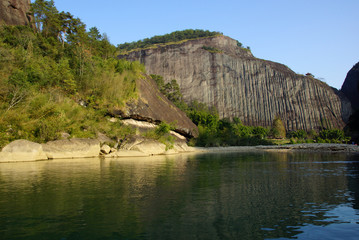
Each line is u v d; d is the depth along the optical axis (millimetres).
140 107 37312
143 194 8836
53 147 21938
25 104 23766
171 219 6297
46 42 42750
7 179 11586
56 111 25500
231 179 12125
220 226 5859
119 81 36156
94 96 33406
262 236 5309
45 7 48219
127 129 32719
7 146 19141
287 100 156375
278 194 9016
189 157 27562
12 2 54188
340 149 45562
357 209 7223
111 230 5559
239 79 158875
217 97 152625
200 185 10539
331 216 6625
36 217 6359
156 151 30562
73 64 37875
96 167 16391
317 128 150750
